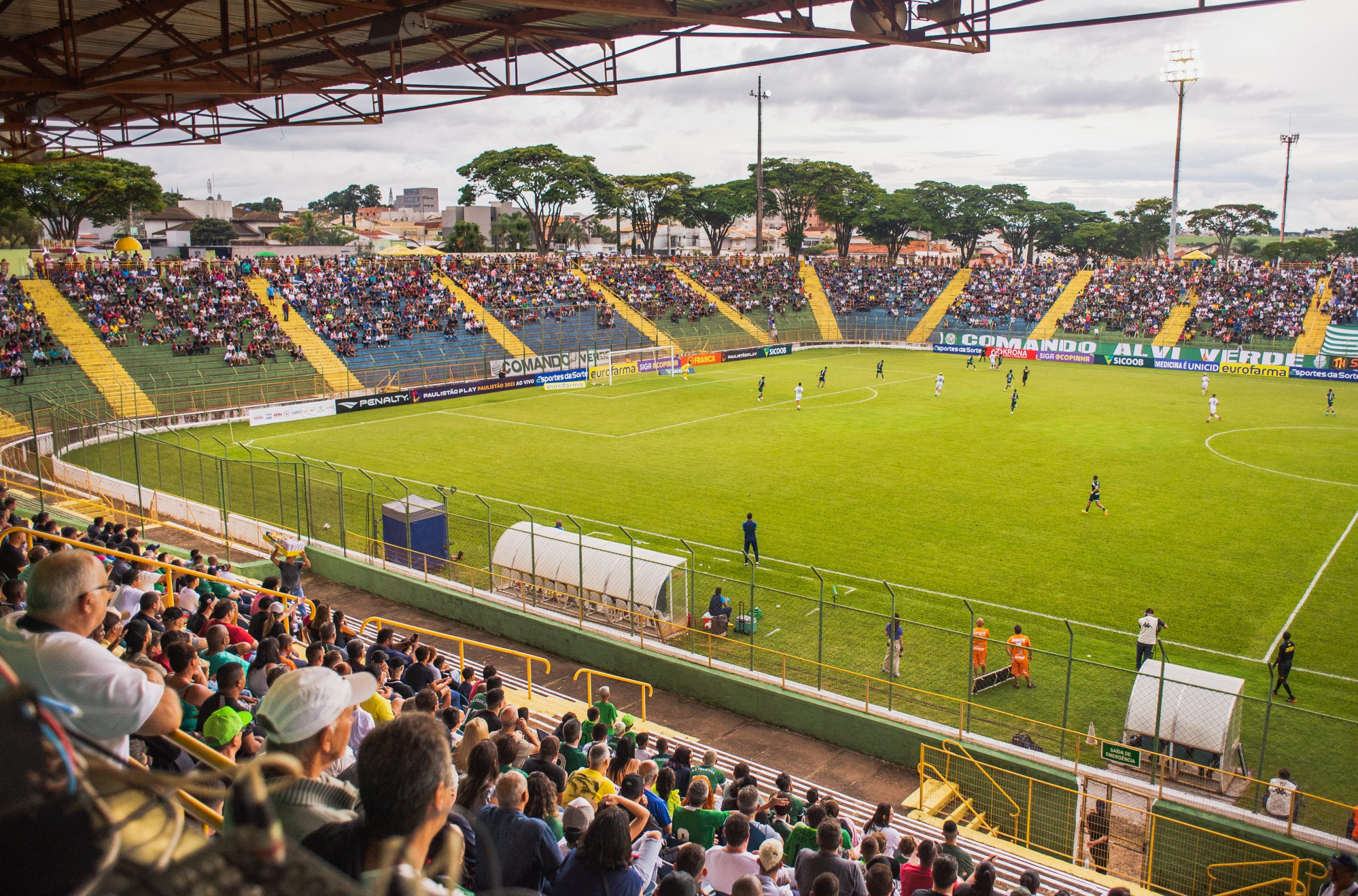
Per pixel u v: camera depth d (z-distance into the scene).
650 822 9.67
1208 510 39.31
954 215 148.62
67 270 70.94
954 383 79.06
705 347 97.44
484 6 21.05
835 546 34.62
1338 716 22.27
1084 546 34.62
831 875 8.02
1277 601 29.30
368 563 30.16
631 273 108.25
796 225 146.00
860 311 113.88
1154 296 101.94
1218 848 16.97
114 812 1.92
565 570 27.16
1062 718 21.94
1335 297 94.62
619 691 23.50
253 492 32.47
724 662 23.58
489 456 49.97
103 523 20.39
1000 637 26.42
